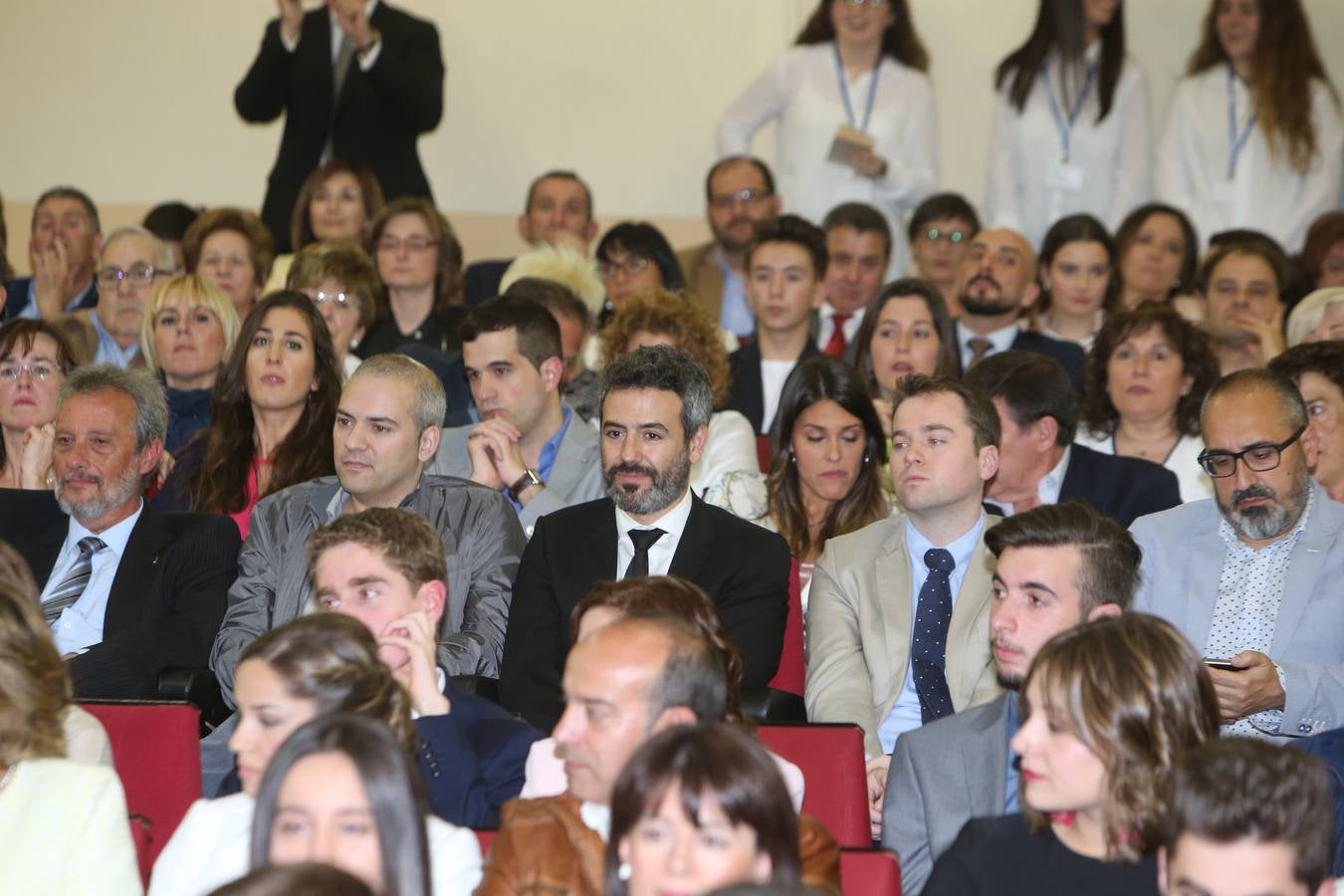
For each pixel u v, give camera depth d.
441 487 12.31
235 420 14.12
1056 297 18.73
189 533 12.38
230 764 10.63
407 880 6.32
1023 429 13.47
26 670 8.05
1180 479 15.04
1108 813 7.21
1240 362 17.20
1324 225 20.14
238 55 25.03
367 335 18.58
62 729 8.28
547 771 8.62
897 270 22.66
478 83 25.45
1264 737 10.67
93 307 20.00
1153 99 25.34
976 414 11.48
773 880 6.00
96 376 12.50
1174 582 11.47
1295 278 19.05
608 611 8.37
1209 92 23.25
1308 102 22.83
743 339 21.11
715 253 23.23
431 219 18.81
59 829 7.80
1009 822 7.83
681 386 11.70
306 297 14.34
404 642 8.96
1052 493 13.84
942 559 11.64
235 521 12.79
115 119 24.88
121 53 24.84
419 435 12.16
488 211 25.55
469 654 11.44
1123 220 21.41
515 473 13.28
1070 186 22.66
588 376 16.17
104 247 18.30
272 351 13.89
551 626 11.41
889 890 7.52
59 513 12.80
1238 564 11.37
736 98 25.73
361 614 9.18
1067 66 22.69
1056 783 7.31
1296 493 11.07
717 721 6.95
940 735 9.24
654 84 25.73
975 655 11.21
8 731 7.96
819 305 19.38
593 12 25.59
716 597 11.44
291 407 14.01
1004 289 18.61
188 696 11.23
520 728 9.11
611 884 6.18
